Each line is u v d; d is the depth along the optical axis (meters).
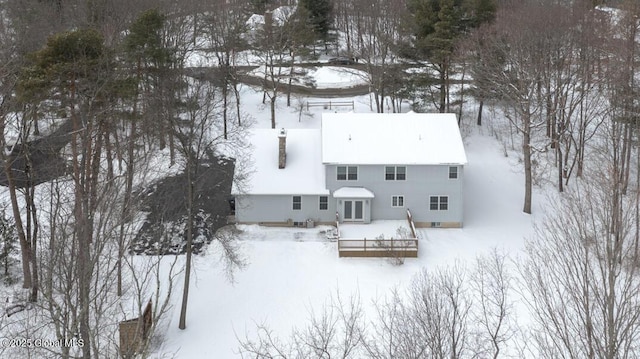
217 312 35.75
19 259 38.91
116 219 33.12
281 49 60.94
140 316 23.12
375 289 37.25
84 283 22.17
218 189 48.47
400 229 42.91
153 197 45.41
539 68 47.97
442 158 44.53
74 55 34.72
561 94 49.16
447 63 55.47
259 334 33.50
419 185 44.94
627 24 46.12
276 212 45.12
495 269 34.25
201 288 37.91
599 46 48.69
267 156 47.06
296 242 43.09
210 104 48.09
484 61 50.94
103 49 36.56
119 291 34.41
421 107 60.25
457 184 44.81
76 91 35.53
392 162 44.34
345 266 40.12
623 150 42.78
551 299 28.44
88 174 31.42
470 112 60.56
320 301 36.31
